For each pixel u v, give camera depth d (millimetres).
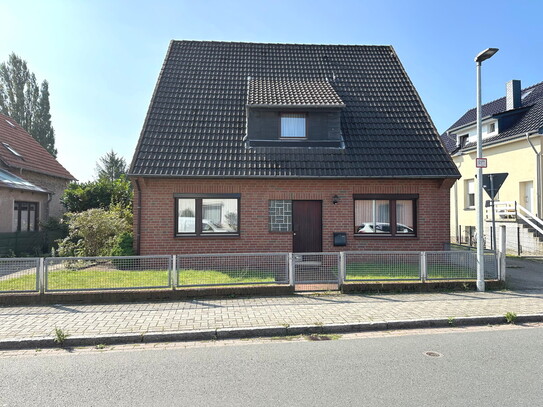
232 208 11562
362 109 13320
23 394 3963
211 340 5758
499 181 9195
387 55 15844
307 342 5613
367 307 7137
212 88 13578
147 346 5496
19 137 22906
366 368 4590
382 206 11836
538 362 4770
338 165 11477
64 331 5789
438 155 11867
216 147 11727
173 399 3818
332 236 11508
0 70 40219
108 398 3852
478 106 8836
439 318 6453
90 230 11633
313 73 14641
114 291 7520
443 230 11656
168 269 7758
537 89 20969
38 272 7414
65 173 23969
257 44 15766
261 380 4262
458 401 3742
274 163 11414
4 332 5742
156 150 11383
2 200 15656
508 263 12641
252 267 8273
